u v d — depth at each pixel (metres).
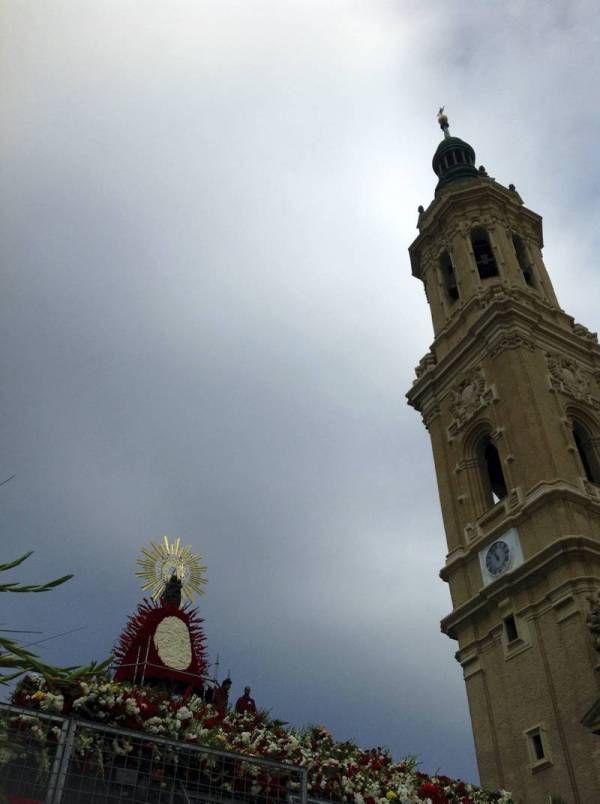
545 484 33.88
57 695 13.93
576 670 29.27
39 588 7.32
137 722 14.82
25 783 10.82
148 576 26.84
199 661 23.22
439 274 48.75
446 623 35.84
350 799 18.20
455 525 38.41
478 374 40.81
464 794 23.41
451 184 52.12
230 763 14.30
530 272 47.91
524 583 32.69
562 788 28.08
